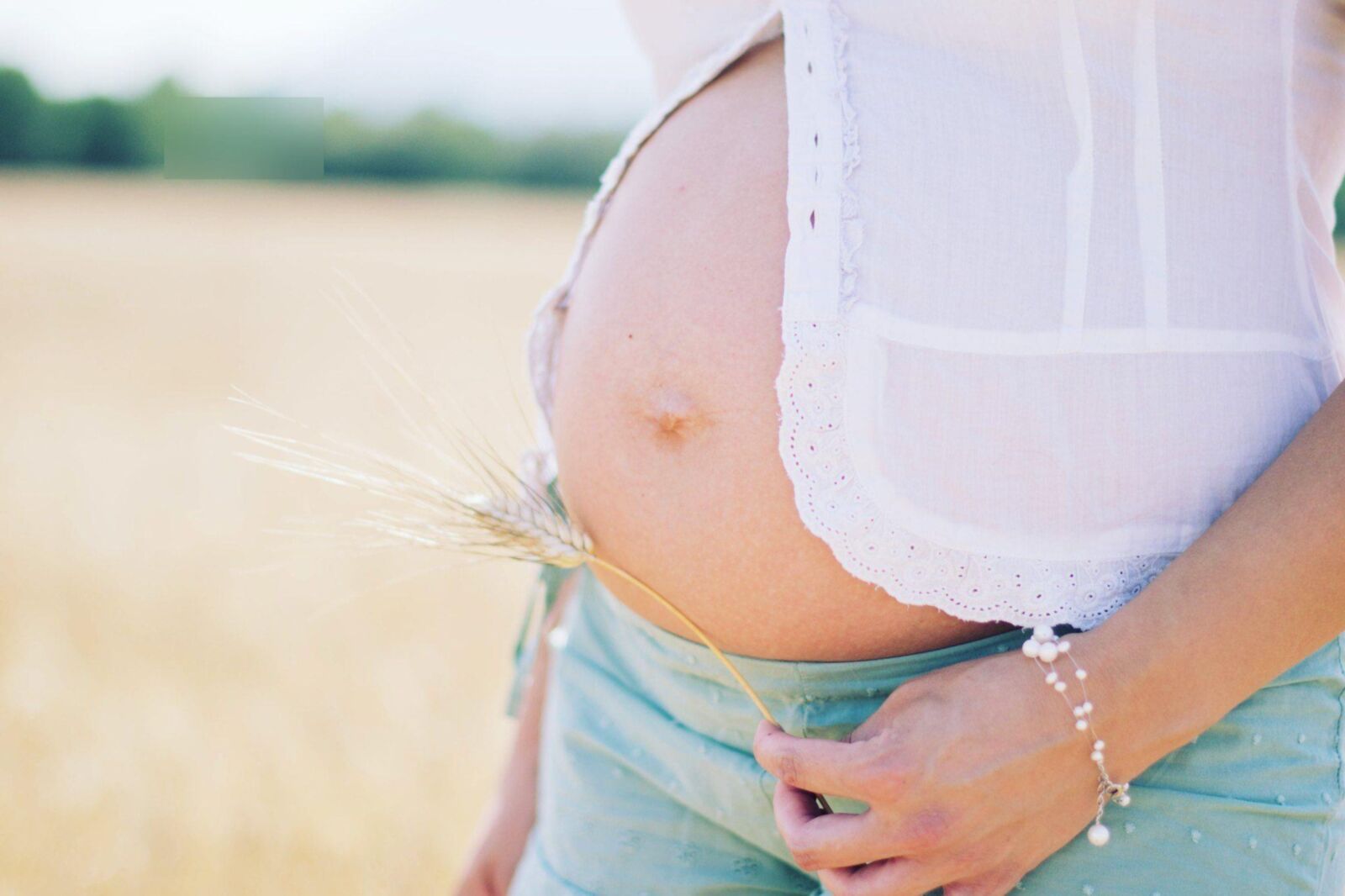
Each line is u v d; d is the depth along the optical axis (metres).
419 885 2.79
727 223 1.22
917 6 1.13
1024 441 1.08
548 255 20.00
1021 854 1.04
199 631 4.33
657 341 1.22
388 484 1.17
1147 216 1.11
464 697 3.84
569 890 1.45
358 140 43.09
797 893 1.37
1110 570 1.09
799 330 1.08
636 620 1.38
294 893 2.75
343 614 4.57
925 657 1.18
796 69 1.13
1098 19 1.11
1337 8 1.21
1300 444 1.02
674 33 1.40
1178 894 1.10
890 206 1.10
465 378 4.73
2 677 3.83
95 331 11.80
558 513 1.27
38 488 6.25
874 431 1.08
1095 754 1.00
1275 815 1.10
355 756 3.40
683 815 1.40
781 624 1.19
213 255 19.06
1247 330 1.12
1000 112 1.11
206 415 8.02
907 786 1.00
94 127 45.12
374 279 15.48
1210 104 1.13
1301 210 1.21
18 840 2.88
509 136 43.31
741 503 1.17
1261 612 0.99
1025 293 1.09
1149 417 1.09
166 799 3.11
